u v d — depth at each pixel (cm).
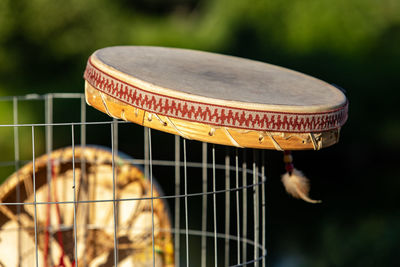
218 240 509
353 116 1125
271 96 167
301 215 702
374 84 1150
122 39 1252
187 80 170
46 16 1185
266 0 1248
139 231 253
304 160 1073
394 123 1142
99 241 256
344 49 1217
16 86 1144
